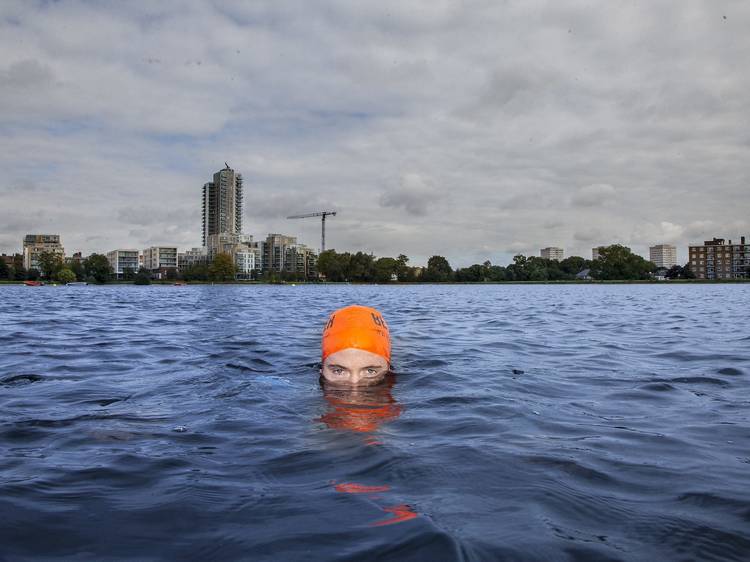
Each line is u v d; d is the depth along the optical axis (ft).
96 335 38.22
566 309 76.28
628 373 22.84
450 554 7.56
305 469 11.12
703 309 75.66
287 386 20.03
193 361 26.02
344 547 7.82
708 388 19.71
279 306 88.28
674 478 10.62
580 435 13.70
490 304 94.68
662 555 7.63
